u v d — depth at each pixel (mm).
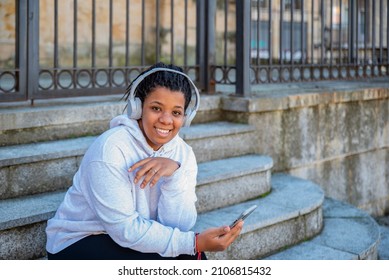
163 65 2541
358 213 4754
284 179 4977
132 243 2383
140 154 2467
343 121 5832
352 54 6887
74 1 4508
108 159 2369
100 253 2463
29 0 4199
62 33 7605
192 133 4445
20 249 3129
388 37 6555
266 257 3871
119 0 8055
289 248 4020
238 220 2441
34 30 4246
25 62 4219
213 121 5090
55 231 2557
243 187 4301
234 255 3699
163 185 2521
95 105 4332
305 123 5402
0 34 7242
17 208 3268
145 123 2471
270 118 5078
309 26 10500
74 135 4199
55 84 4402
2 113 3803
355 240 4148
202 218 3881
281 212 4016
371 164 6258
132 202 2410
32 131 3973
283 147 5215
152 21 8445
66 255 2494
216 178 4066
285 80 5434
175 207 2533
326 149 5656
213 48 5336
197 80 5289
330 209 4848
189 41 8867
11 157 3471
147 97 2461
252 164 4461
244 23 5016
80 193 2469
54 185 3684
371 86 6418
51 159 3648
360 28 10523
